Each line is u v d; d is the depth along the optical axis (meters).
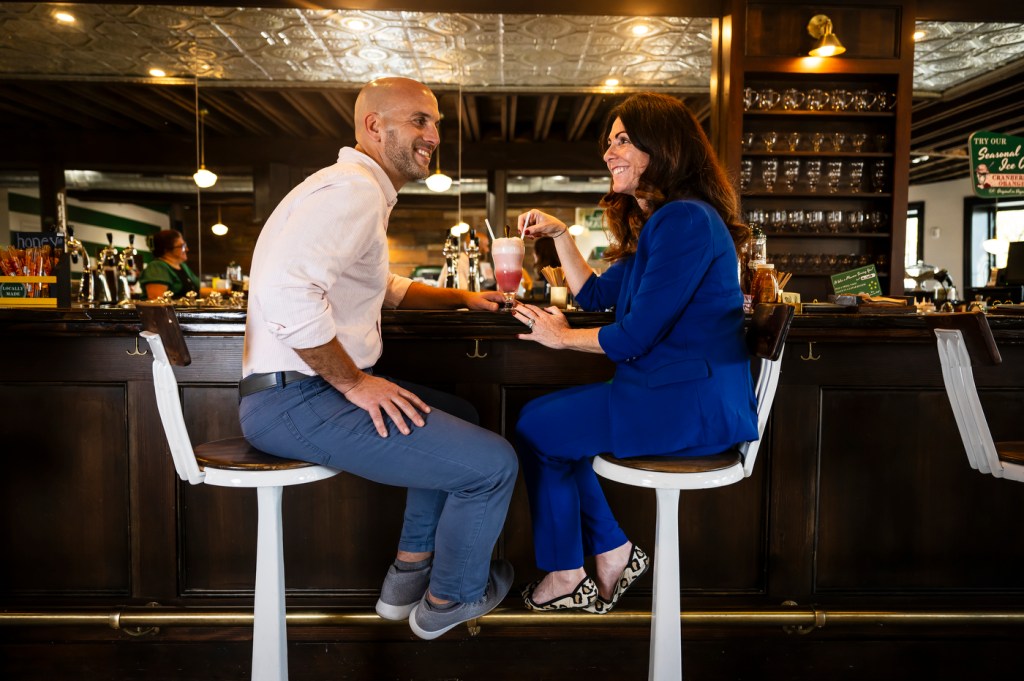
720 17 3.79
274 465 1.25
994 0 3.68
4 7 4.29
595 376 1.77
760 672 1.80
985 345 1.20
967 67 5.31
